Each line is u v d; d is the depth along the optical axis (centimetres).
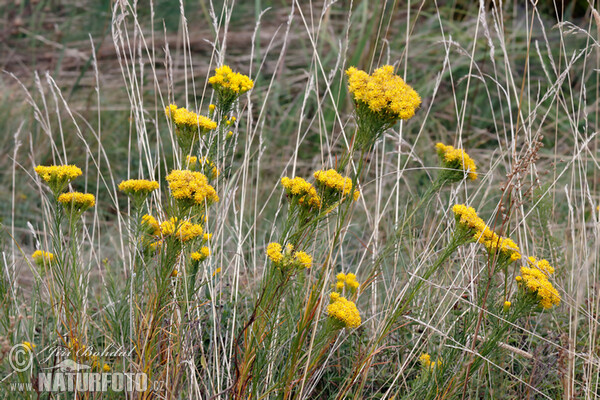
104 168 416
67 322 185
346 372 217
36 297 211
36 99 441
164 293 178
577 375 218
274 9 611
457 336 206
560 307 235
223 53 245
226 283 242
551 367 211
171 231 166
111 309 217
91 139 424
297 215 172
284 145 444
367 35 461
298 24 593
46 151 414
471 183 365
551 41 520
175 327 188
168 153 420
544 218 256
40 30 590
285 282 164
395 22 560
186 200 161
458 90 498
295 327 188
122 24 527
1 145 412
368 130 159
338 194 164
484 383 209
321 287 183
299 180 165
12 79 507
